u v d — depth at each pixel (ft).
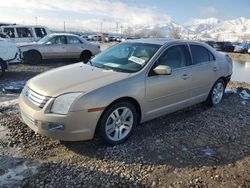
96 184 11.60
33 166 12.73
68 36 48.67
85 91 13.46
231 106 22.12
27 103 14.21
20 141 14.97
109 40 185.26
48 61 48.55
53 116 13.17
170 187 11.64
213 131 17.12
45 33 56.08
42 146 14.52
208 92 20.54
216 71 20.70
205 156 14.15
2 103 21.11
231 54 126.11
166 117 18.93
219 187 11.77
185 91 18.08
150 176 12.30
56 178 11.88
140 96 15.19
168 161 13.51
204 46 20.30
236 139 16.25
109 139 14.40
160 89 16.20
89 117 13.39
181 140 15.72
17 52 33.99
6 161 13.06
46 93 13.56
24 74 35.50
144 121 16.19
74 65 17.56
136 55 16.87
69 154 13.83
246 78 50.70
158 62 16.46
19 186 11.27
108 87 13.96
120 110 14.71
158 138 15.80
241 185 11.94
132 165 13.06
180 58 17.97
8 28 52.34
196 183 11.96
